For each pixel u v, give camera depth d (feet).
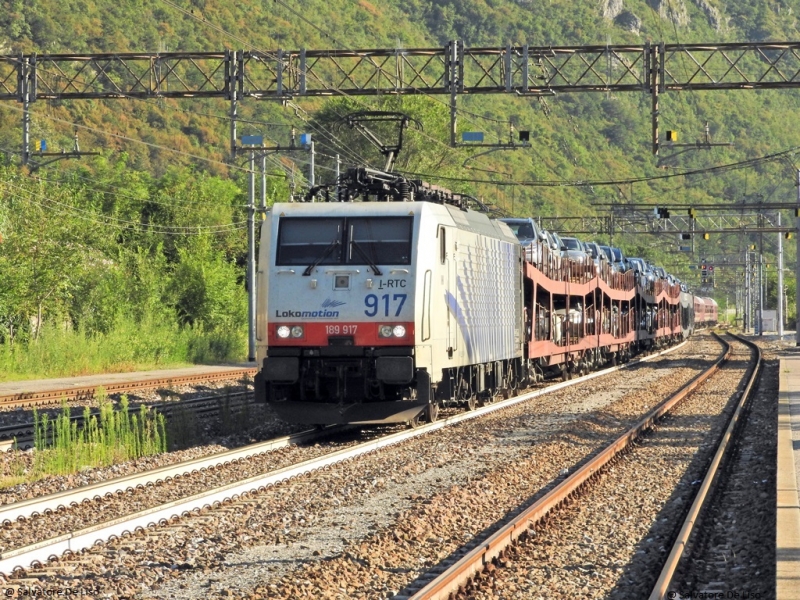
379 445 136.56
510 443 141.90
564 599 64.69
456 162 590.55
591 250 338.34
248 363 361.51
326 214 143.13
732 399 223.30
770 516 89.61
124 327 329.52
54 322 325.01
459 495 98.48
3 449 136.56
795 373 298.97
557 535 83.76
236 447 143.23
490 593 64.95
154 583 68.13
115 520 82.38
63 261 320.29
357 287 139.74
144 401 203.72
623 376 306.96
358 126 175.94
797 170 441.27
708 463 127.24
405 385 142.72
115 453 131.03
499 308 190.60
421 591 60.29
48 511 92.73
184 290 412.57
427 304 141.79
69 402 201.98
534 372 246.47
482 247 175.83
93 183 490.08
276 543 80.07
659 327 495.41
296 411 143.43
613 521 90.63
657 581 65.31
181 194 503.61
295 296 140.97
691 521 83.71
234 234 503.61
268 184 555.28
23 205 318.65
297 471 112.98
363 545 76.59
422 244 141.18
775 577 65.82
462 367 170.19
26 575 69.46
